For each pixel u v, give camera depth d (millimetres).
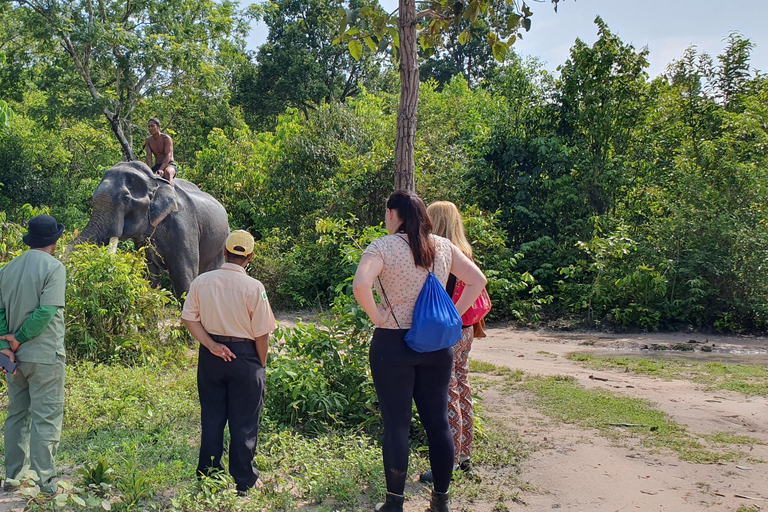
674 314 11516
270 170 17641
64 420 5160
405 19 5520
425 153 15305
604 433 5352
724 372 7867
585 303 11961
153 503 3572
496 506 3906
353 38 5590
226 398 4047
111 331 7562
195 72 24594
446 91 25844
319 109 18500
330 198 15508
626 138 14633
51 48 24344
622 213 14297
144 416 5305
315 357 5516
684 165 12992
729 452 4895
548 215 14492
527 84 15703
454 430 4309
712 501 3998
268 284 14188
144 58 22719
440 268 3705
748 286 11422
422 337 3488
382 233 5703
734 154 12359
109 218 9008
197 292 3939
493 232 13211
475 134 16750
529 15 5762
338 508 3805
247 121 39125
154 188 9391
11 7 23781
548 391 6781
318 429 5062
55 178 26406
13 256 8039
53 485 3814
